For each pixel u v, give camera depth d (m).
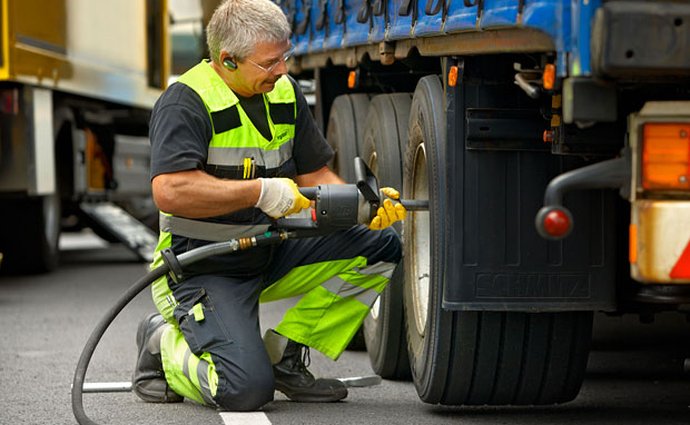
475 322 4.91
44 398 5.83
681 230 4.01
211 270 5.37
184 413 5.34
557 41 3.96
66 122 13.13
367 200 5.08
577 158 4.73
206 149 5.18
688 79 3.90
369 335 6.50
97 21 13.16
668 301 4.39
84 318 8.84
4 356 7.14
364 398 5.70
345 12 6.93
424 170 5.47
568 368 5.04
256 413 5.22
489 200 4.72
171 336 5.46
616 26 3.75
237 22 5.06
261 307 9.30
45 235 12.48
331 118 7.72
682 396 5.70
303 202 5.08
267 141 5.33
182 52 14.83
